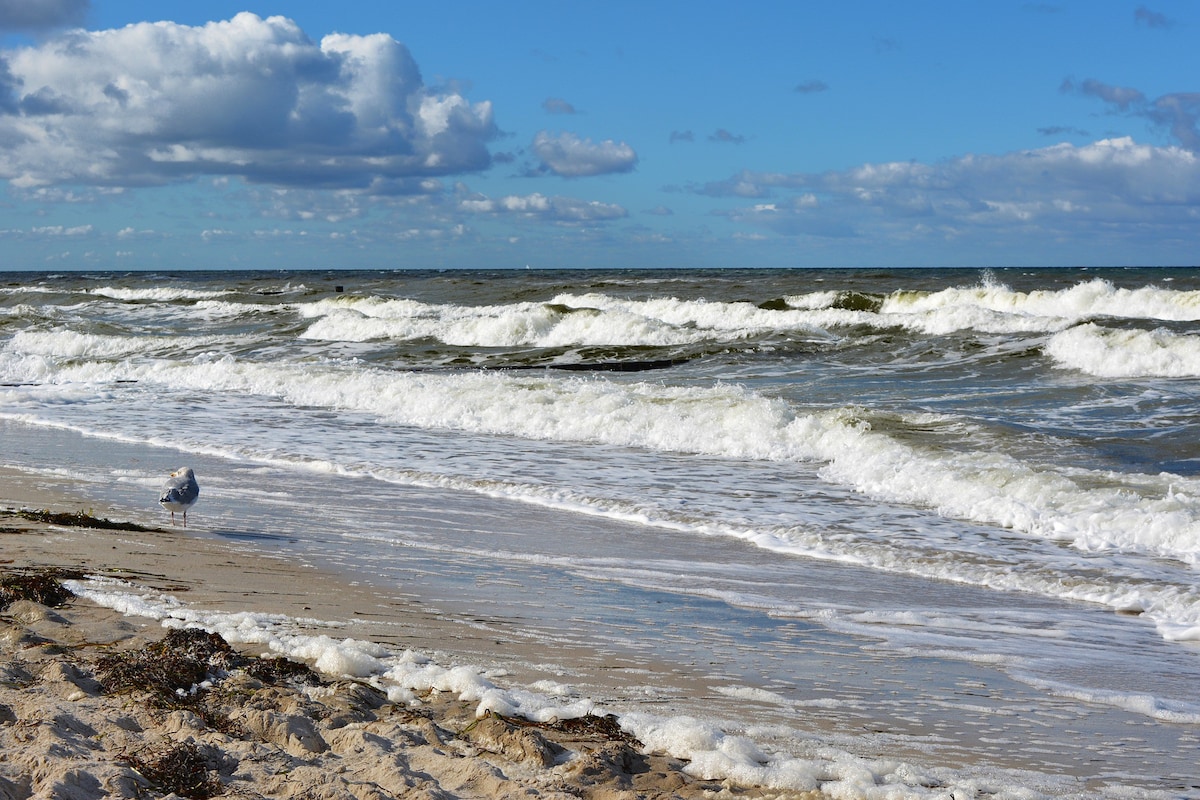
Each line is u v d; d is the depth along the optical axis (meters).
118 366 25.64
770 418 16.28
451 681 5.69
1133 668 6.77
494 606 7.77
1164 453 14.05
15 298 54.03
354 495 12.47
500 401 18.72
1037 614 8.10
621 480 13.40
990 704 5.98
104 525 9.98
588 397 18.31
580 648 6.77
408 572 8.77
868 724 5.59
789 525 11.00
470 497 12.46
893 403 18.91
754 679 6.29
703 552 9.94
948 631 7.56
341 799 3.87
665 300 37.38
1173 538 10.13
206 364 24.88
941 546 10.17
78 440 16.56
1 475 13.23
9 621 6.45
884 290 47.91
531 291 50.16
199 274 177.00
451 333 33.53
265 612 7.21
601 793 4.21
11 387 23.64
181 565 8.54
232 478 13.45
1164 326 26.25
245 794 3.89
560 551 9.85
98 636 6.22
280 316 42.38
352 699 5.29
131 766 4.04
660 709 5.64
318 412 19.73
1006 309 35.03
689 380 22.97
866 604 8.25
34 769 3.88
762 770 4.57
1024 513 11.03
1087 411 17.50
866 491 12.70
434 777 4.33
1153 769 5.05
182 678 5.41
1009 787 4.69
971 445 14.55
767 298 43.50
